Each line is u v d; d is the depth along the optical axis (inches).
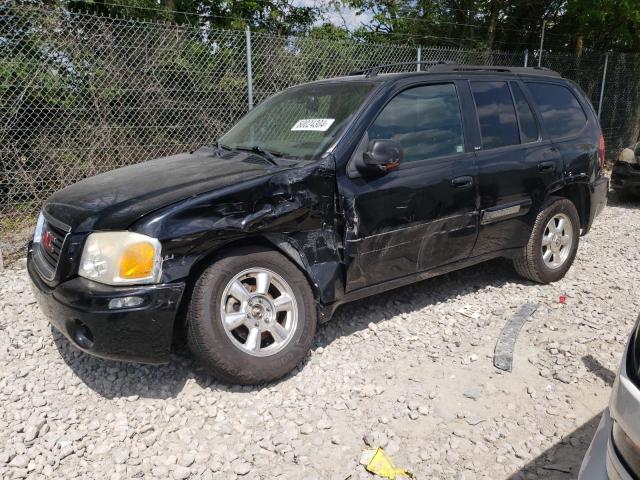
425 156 153.3
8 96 241.6
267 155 144.9
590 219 204.5
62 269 117.7
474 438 114.3
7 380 134.4
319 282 134.4
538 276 189.3
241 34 279.1
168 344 117.0
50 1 265.3
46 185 256.5
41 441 113.2
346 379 134.7
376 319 166.7
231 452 109.5
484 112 170.1
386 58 332.8
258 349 126.3
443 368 140.5
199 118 280.8
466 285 194.1
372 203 140.1
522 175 173.9
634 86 500.4
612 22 486.6
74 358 143.6
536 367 141.3
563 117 195.6
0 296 183.5
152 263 112.6
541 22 513.7
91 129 260.8
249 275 126.0
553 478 103.6
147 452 110.1
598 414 122.1
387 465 105.5
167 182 130.6
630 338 72.6
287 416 120.5
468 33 503.2
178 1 353.7
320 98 159.0
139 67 263.3
